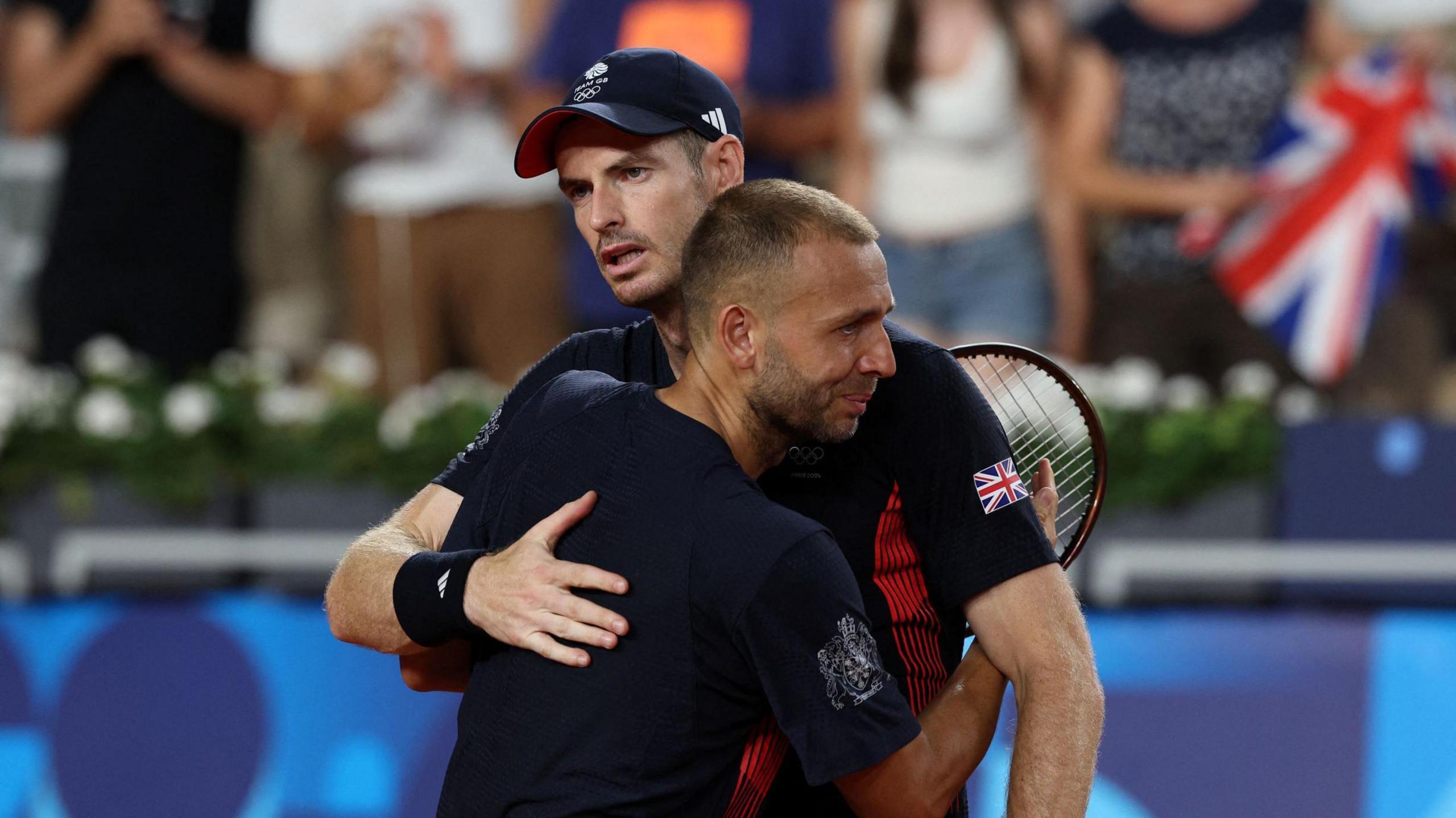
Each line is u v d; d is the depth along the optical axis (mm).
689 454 7863
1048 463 9539
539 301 22375
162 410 18938
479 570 8125
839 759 7566
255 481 18828
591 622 7719
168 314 22406
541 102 21250
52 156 25781
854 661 7660
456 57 22047
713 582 7578
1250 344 22125
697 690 7691
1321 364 21953
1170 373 22297
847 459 8461
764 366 7910
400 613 8484
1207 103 22047
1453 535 18344
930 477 8367
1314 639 17234
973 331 22078
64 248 22406
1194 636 17266
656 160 8672
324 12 22453
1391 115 21828
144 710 17625
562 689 7816
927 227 21906
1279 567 18422
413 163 22141
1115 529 18547
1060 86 22250
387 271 22266
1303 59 22641
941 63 21656
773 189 8047
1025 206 22141
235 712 17516
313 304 24703
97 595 18609
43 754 17672
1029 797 8078
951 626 8922
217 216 22781
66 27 22578
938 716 8242
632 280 8820
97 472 18859
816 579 7566
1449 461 18344
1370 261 21859
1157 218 22250
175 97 22359
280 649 17531
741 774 8039
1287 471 18516
